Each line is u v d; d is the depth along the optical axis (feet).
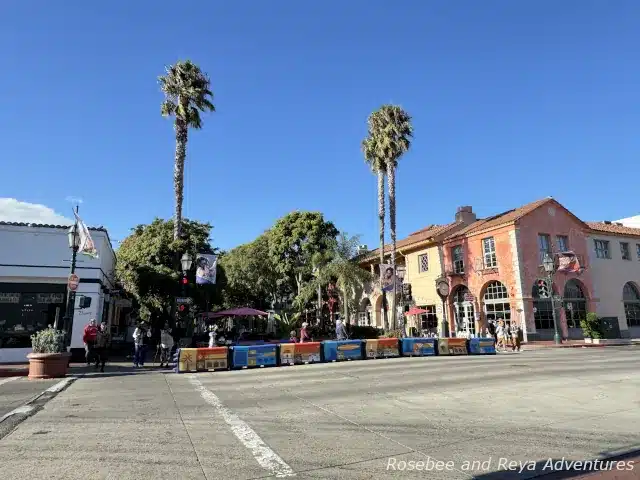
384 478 15.40
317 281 110.63
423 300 117.70
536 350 79.71
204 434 21.15
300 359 60.08
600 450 18.31
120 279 90.89
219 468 16.40
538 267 96.84
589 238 108.68
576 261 96.43
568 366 48.85
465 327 99.35
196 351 53.93
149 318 93.25
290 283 135.44
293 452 18.26
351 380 40.19
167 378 46.39
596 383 35.45
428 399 29.66
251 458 17.53
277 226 133.59
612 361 54.54
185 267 67.36
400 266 128.67
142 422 23.77
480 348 72.28
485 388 33.81
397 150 103.19
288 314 119.14
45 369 46.62
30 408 28.22
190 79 84.38
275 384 39.14
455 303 109.60
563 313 97.25
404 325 105.70
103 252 71.46
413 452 18.16
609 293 107.65
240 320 159.74
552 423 22.71
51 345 47.65
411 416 24.61
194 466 16.61
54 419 24.71
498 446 18.88
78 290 66.18
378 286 123.95
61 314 65.46
